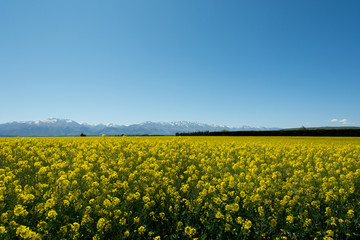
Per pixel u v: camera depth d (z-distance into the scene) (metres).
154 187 7.05
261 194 6.71
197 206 6.03
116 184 7.06
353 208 6.09
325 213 5.76
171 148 13.98
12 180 7.24
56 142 17.30
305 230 5.37
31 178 7.60
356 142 27.19
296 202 6.33
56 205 5.53
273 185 7.44
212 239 5.31
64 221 5.16
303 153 14.18
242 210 6.30
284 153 14.05
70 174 7.36
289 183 7.39
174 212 5.93
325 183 7.18
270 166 10.02
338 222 5.68
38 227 4.66
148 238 5.14
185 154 12.30
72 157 11.28
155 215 5.99
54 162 9.91
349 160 10.80
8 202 5.68
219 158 11.64
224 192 7.16
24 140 16.27
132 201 6.15
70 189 6.46
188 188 7.46
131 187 7.07
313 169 10.58
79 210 5.64
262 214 5.44
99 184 7.18
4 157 10.05
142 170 8.48
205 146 15.91
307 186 7.61
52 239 4.64
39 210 5.16
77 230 5.00
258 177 8.06
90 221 5.07
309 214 6.16
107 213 5.37
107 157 11.33
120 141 15.02
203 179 8.18
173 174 8.41
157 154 12.26
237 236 5.23
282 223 5.67
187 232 4.96
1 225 4.69
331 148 15.86
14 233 4.57
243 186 7.06
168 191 6.62
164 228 5.55
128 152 12.17
